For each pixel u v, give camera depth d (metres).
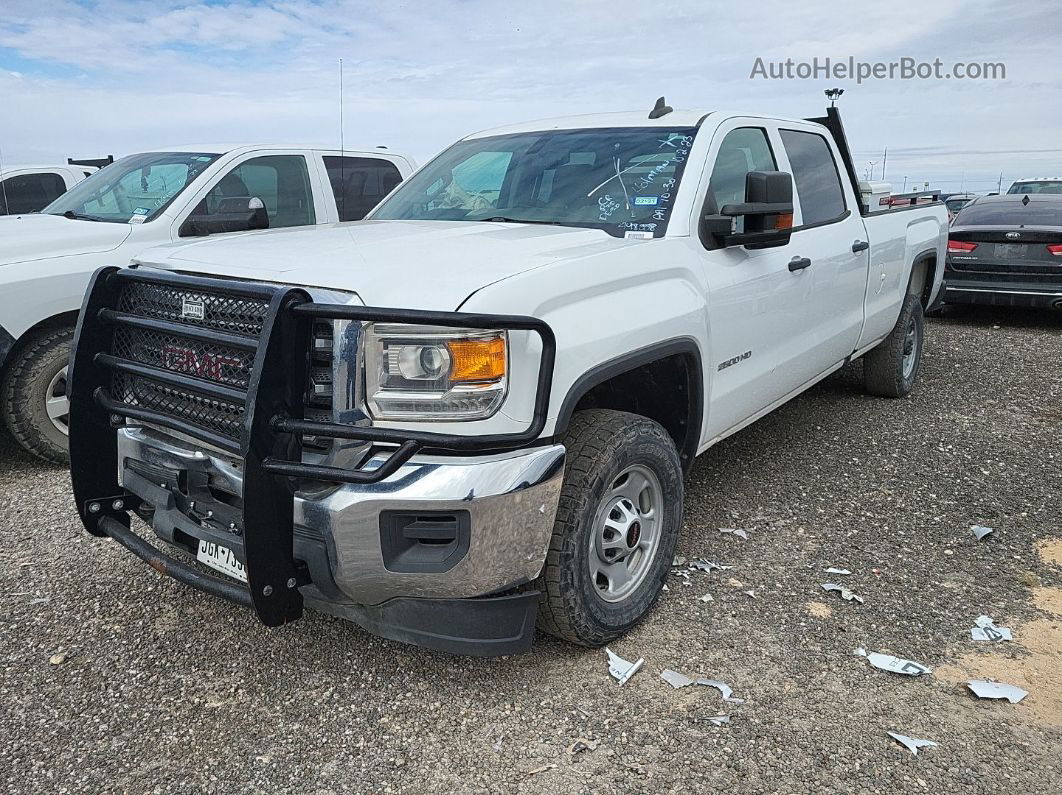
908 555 3.92
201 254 3.04
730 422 4.00
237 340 2.59
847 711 2.79
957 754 2.58
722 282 3.66
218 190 6.04
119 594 3.57
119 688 2.94
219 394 2.63
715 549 3.97
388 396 2.52
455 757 2.59
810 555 3.92
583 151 4.03
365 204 7.23
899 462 5.15
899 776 2.49
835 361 5.25
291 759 2.59
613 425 3.02
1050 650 3.14
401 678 2.99
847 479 4.88
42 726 2.74
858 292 5.27
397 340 2.50
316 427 2.45
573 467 2.92
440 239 3.21
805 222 4.70
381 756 2.60
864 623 3.33
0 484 4.91
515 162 4.16
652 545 3.31
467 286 2.58
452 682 2.96
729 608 3.44
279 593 2.60
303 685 2.95
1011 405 6.43
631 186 3.75
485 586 2.64
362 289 2.55
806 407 6.38
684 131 3.94
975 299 9.77
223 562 2.82
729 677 2.97
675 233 3.51
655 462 3.21
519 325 2.48
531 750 2.62
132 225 5.53
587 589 2.96
